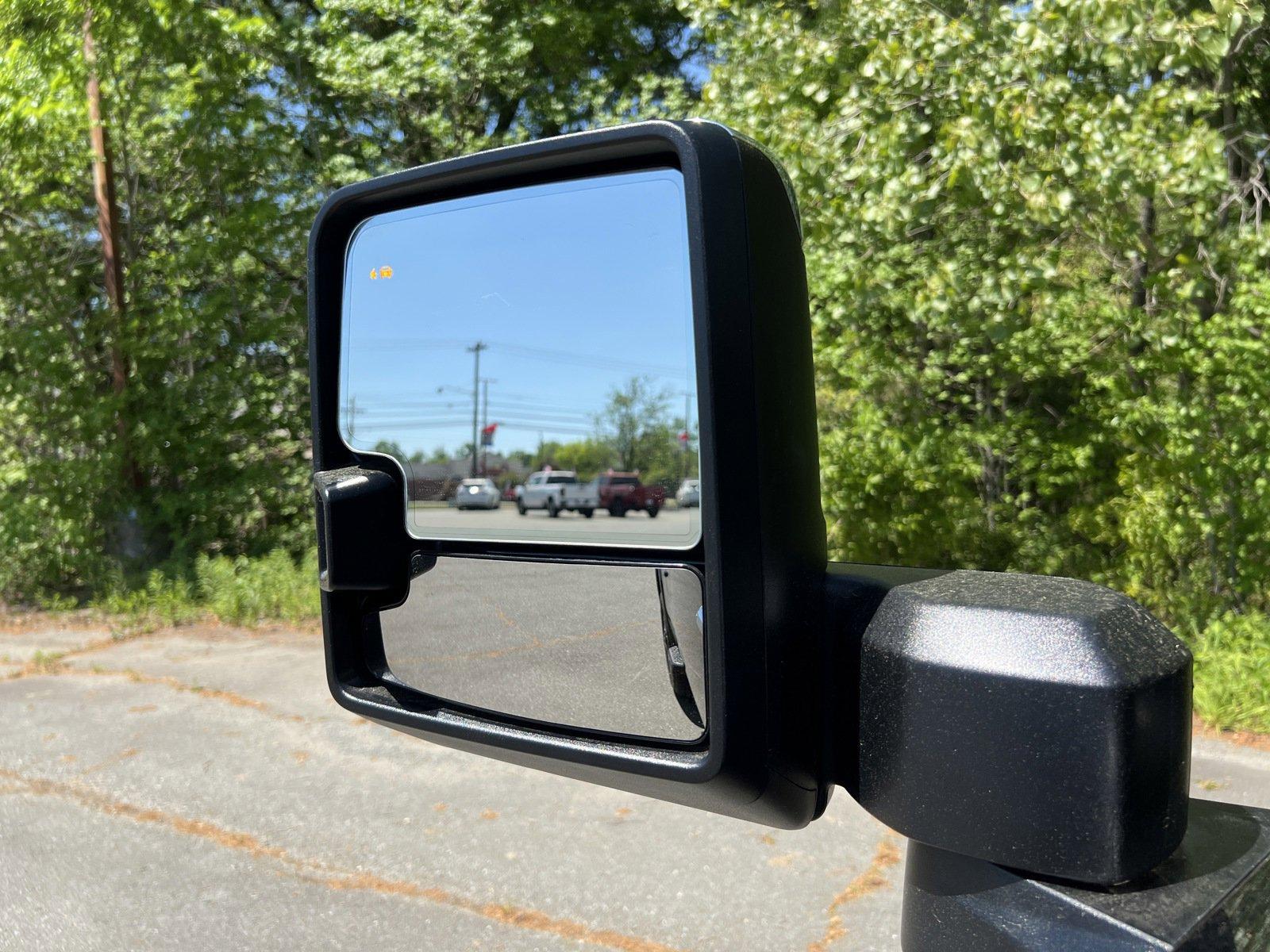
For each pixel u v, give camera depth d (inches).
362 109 501.0
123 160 431.8
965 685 30.2
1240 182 272.1
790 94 257.1
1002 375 315.6
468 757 198.7
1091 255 296.8
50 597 389.7
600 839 159.2
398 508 43.7
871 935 129.0
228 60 432.1
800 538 34.3
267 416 438.0
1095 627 29.6
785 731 33.1
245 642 312.8
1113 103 220.4
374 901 142.2
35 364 393.7
